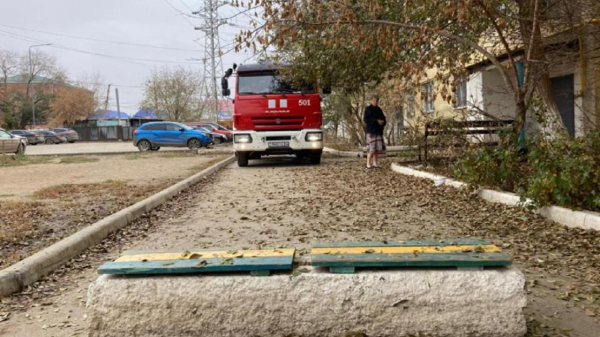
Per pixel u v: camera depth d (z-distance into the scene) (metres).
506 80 8.65
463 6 6.43
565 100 12.88
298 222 7.01
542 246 5.38
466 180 8.66
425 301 3.11
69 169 17.06
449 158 11.37
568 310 3.65
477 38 9.49
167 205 8.98
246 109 15.46
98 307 3.21
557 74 13.02
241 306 3.18
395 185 10.45
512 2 8.31
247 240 6.00
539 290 4.07
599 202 5.96
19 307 4.03
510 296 3.08
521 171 8.23
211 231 6.62
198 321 3.19
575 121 12.16
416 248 3.43
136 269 3.19
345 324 3.15
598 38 7.71
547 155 7.00
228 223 7.12
